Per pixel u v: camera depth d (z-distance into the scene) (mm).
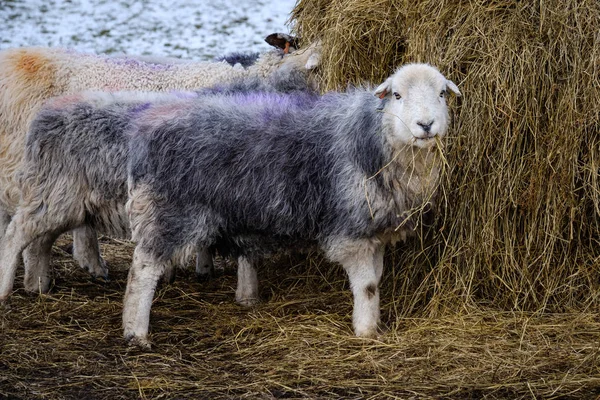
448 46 7145
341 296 7457
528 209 6988
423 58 7230
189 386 5613
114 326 6797
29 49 8727
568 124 6852
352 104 6602
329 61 7809
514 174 6992
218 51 17047
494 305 7078
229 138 6578
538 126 6941
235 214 6594
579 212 7000
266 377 5766
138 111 7094
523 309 7043
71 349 6285
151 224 6484
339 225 6449
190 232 6539
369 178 6328
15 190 8227
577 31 6863
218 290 8023
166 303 7551
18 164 8281
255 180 6520
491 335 6488
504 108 6906
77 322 6848
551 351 6129
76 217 7242
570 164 6887
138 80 9000
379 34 7641
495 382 5605
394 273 7391
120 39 18234
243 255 6852
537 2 7008
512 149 6973
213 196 6527
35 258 7637
